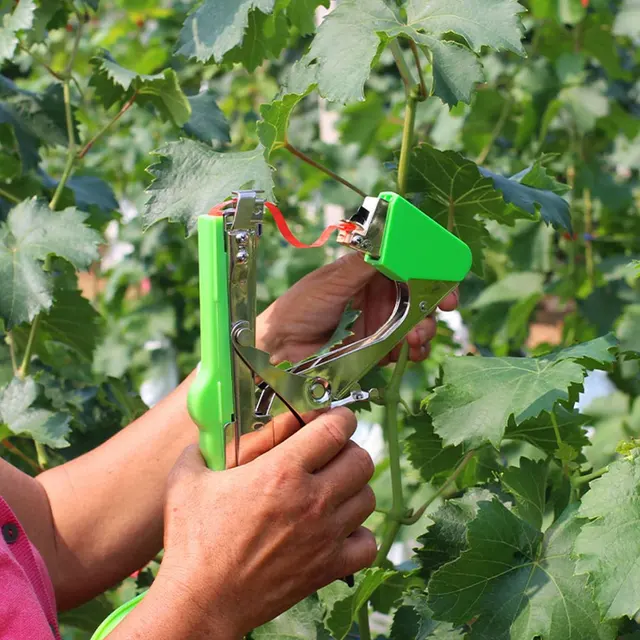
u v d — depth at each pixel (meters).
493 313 3.74
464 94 1.48
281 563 1.36
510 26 1.50
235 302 1.35
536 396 1.58
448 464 2.08
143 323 4.97
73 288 2.81
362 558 1.47
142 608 1.36
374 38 1.52
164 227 4.82
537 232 3.74
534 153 3.87
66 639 3.38
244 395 1.39
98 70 2.33
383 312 1.85
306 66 1.63
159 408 1.90
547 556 1.65
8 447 2.58
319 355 1.54
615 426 3.54
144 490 1.84
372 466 1.42
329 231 1.48
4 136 2.75
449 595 1.62
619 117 3.87
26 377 2.43
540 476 1.80
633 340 3.30
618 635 1.66
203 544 1.36
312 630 1.87
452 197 1.93
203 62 1.77
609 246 4.11
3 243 2.22
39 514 1.81
